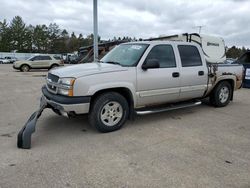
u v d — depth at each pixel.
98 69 4.85
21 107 7.26
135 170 3.51
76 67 5.10
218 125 5.68
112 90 5.05
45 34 93.56
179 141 4.64
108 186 3.11
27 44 89.69
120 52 5.87
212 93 7.24
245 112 6.94
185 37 11.74
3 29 86.50
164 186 3.12
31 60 24.27
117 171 3.47
